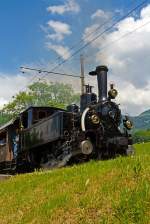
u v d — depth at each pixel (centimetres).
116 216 689
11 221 905
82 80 2798
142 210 671
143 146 3297
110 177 902
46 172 1291
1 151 2544
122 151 1642
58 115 1730
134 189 755
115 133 1691
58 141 1755
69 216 786
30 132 2083
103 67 1773
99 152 1647
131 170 884
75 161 1644
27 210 930
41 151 2002
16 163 2269
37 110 2109
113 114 1712
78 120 1702
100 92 1748
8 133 2394
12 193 1158
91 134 1653
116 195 773
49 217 818
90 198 805
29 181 1203
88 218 741
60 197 880
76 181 972
